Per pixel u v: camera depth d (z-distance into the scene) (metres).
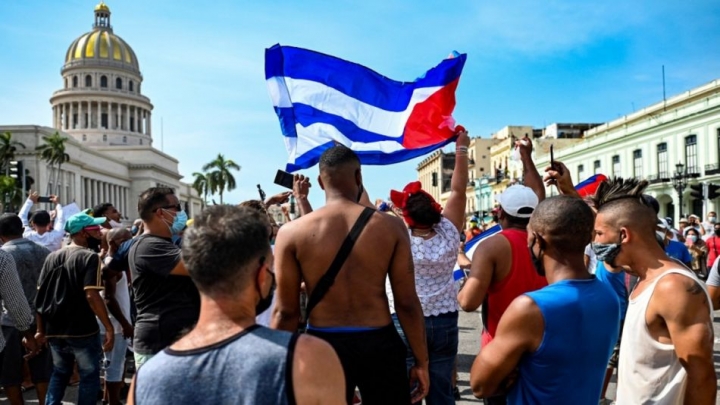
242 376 1.49
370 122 5.00
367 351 2.84
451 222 4.02
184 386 1.50
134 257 3.85
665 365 2.25
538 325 2.11
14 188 56.66
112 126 98.00
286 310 2.94
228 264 1.59
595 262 5.11
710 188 17.39
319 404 1.49
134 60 104.88
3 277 4.40
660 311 2.22
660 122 34.88
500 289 3.09
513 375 2.23
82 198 78.25
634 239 2.39
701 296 2.19
